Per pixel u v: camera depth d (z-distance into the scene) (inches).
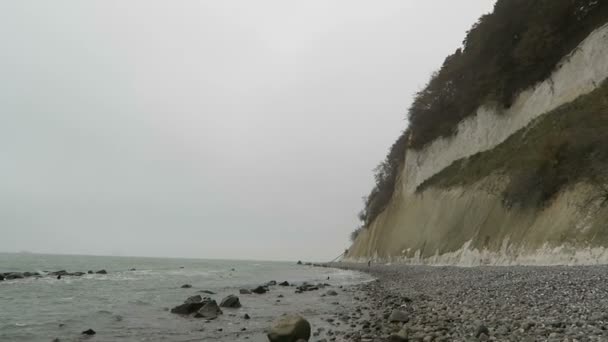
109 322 481.7
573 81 1067.9
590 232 701.9
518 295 457.7
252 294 828.0
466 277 753.6
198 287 992.9
